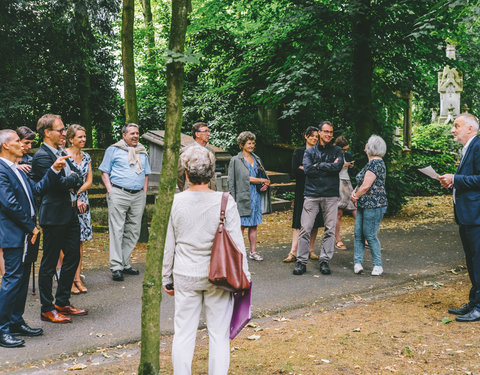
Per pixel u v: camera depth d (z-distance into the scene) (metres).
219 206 2.92
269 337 4.27
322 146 6.39
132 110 7.73
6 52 14.57
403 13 10.45
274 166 17.89
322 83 12.20
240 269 2.82
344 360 3.70
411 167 16.02
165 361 3.83
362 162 11.01
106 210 10.41
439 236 8.89
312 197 6.34
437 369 3.52
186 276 2.91
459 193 4.64
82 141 5.74
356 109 11.12
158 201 2.82
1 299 4.08
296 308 5.19
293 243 7.20
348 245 8.32
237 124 17.42
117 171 6.24
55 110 18.17
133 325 4.61
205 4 12.78
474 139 4.62
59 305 4.86
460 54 13.09
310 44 11.47
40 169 4.61
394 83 11.99
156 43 20.97
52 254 4.63
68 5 14.21
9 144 4.18
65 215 4.61
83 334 4.38
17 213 4.09
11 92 14.70
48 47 15.44
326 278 6.25
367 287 5.86
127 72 7.67
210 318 2.96
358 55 11.02
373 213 6.27
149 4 21.38
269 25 12.55
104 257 7.62
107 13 15.11
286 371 3.53
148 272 2.81
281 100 13.71
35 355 3.92
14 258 4.14
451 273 6.49
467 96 23.47
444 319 4.53
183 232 2.95
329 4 10.90
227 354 2.90
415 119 27.45
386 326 4.45
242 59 16.28
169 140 2.80
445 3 6.92
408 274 6.39
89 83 18.20
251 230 7.26
